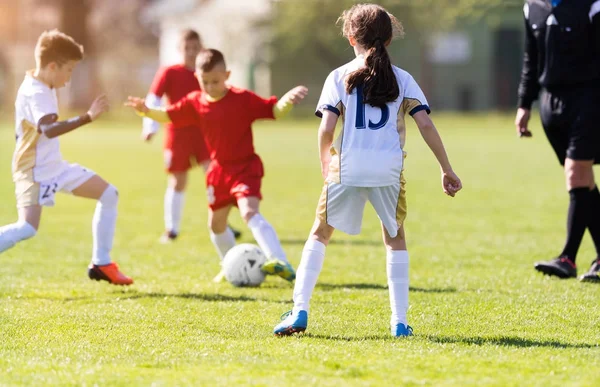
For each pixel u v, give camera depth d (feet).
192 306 57.11
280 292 63.05
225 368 40.01
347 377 38.47
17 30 496.64
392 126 46.14
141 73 463.01
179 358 42.04
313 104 461.37
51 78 58.75
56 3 467.11
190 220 108.68
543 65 67.21
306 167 186.60
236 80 475.31
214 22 460.55
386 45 47.21
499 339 46.80
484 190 139.64
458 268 72.64
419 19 429.38
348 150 46.01
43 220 107.86
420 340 46.26
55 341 46.57
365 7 47.42
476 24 472.44
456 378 38.34
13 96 428.97
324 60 452.76
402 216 46.98
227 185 67.15
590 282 65.05
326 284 65.77
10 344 45.78
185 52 91.30
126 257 80.59
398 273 48.16
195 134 91.81
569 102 65.98
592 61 65.05
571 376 38.78
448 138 281.33
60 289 64.03
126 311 55.21
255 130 348.79
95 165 193.16
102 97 57.88
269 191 140.87
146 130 89.10
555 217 106.93
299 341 45.98
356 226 47.16
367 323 51.29
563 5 65.26
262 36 452.76
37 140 59.26
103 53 460.55
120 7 475.31
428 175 166.61
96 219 62.85
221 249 69.97
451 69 476.95
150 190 144.66
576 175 66.18
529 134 70.38
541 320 52.13
